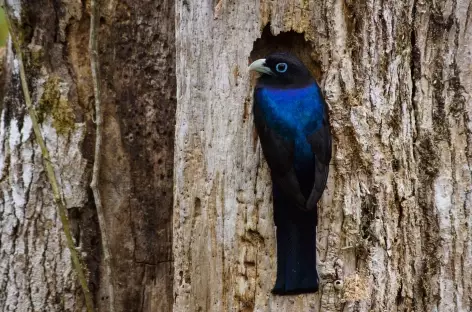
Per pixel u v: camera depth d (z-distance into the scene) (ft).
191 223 32.91
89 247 37.99
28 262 37.58
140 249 38.17
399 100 32.50
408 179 32.78
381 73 31.73
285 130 30.17
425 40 33.73
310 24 31.63
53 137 37.32
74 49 38.04
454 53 33.86
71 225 37.65
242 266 32.12
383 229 31.68
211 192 32.35
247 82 31.91
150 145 37.93
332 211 31.58
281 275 30.94
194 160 32.71
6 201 37.86
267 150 30.37
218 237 32.35
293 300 31.60
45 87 37.55
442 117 33.96
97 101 35.63
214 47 32.09
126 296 38.14
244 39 31.81
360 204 31.45
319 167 30.09
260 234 31.86
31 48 37.55
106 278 38.14
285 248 30.86
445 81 33.91
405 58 32.83
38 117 37.29
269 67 30.86
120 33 37.60
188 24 32.55
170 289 38.14
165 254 38.11
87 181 37.76
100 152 36.65
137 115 37.86
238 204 32.07
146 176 38.01
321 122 30.55
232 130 31.99
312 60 32.24
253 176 31.89
